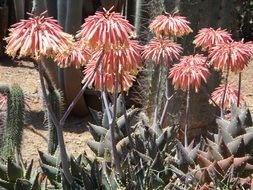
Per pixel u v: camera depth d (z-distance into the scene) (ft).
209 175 5.16
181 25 6.02
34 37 3.94
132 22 11.64
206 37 6.06
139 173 5.24
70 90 10.56
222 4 8.67
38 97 11.48
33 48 3.93
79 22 10.09
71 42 4.09
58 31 4.04
